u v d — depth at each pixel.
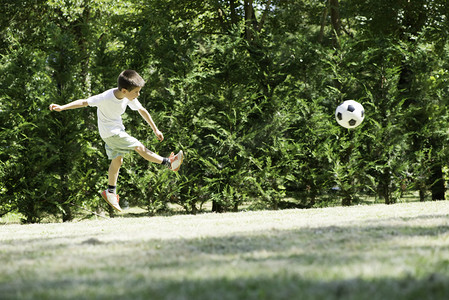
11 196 11.30
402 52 12.82
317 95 12.77
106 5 18.83
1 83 11.38
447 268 2.64
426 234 4.12
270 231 4.83
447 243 3.60
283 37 12.85
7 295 2.30
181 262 3.14
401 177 12.55
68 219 11.81
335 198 12.38
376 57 12.98
